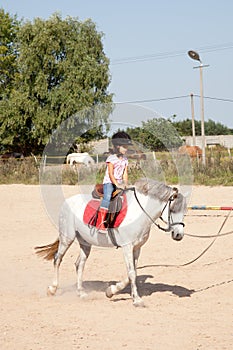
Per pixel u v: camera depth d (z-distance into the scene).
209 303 7.92
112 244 8.05
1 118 44.75
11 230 15.64
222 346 5.91
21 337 6.31
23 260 11.54
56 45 41.81
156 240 13.67
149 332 6.47
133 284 7.83
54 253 8.82
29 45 42.97
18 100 43.50
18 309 7.66
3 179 29.61
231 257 11.40
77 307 7.79
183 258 11.48
